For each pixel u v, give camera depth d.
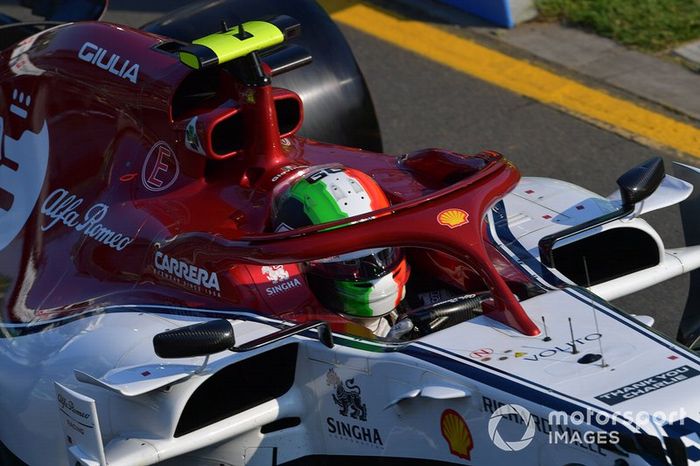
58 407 9.72
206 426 9.57
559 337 9.04
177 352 8.87
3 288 11.62
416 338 9.68
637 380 8.41
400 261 9.98
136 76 11.39
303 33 14.06
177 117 11.08
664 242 14.87
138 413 9.60
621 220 10.83
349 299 9.85
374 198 9.98
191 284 10.28
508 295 9.31
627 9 20.70
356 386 9.44
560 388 8.42
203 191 10.91
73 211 11.60
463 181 9.95
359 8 21.86
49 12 15.22
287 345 9.72
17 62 12.70
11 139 12.58
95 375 9.85
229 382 9.98
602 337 8.97
